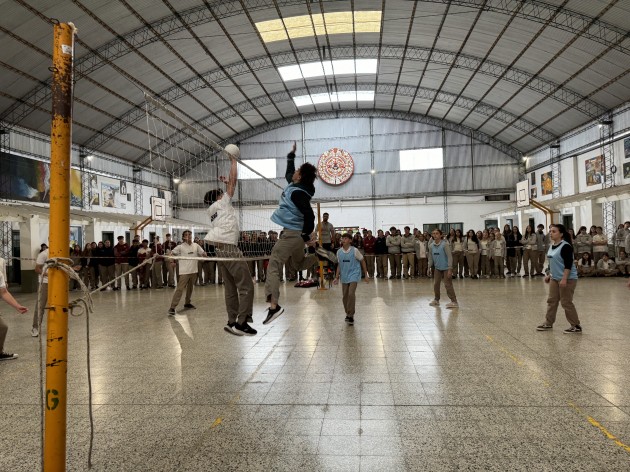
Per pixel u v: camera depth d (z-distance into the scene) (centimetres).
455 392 388
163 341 642
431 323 716
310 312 871
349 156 3114
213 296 1222
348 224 3120
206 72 2272
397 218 3105
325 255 455
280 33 2056
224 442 301
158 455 284
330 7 1855
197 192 3091
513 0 1653
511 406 351
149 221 1570
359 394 389
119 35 1731
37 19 1474
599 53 1792
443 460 268
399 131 3116
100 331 735
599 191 1847
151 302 1130
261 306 977
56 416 211
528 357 498
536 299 969
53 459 210
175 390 416
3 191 1812
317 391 401
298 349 566
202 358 536
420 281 1501
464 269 1662
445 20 1919
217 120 2844
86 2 1484
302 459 274
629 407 344
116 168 2659
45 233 2019
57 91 213
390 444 291
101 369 497
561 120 2464
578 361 477
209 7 1742
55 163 212
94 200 2395
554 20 1692
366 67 2489
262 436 309
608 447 278
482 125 2948
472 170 3069
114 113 2241
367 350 549
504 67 2209
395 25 2014
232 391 408
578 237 1555
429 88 2688
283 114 3080
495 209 3053
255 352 557
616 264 1479
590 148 2302
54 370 211
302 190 421
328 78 2623
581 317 745
